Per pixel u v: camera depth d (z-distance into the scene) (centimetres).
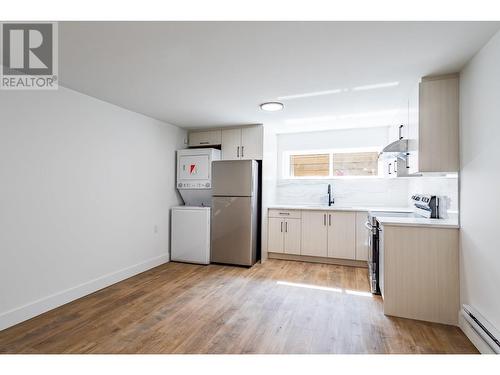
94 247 311
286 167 523
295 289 319
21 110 240
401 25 168
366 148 475
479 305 200
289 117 395
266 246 454
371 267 326
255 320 243
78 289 290
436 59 212
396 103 327
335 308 268
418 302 244
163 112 372
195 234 430
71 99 284
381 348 200
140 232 382
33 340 209
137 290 314
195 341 209
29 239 245
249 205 413
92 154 308
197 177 443
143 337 214
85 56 213
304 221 439
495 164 178
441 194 289
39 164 254
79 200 293
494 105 179
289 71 238
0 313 224
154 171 409
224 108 352
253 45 194
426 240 243
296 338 213
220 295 300
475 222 205
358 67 229
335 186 491
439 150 240
